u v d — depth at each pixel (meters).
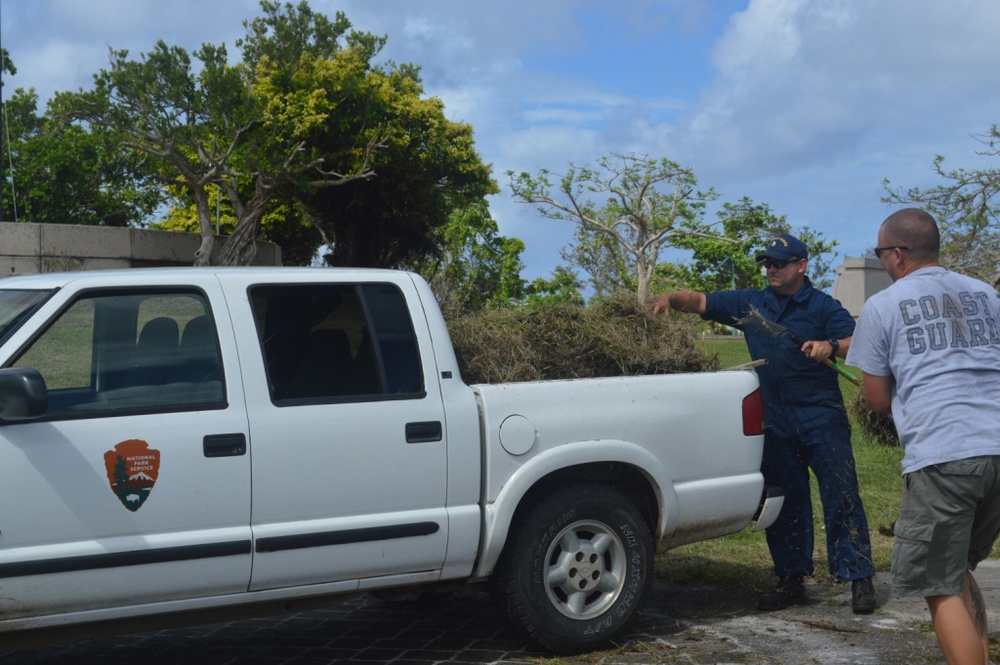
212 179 32.75
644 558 5.38
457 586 5.18
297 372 4.78
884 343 4.19
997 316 4.15
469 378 5.44
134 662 5.27
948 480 3.94
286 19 35.41
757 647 5.28
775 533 6.15
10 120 42.88
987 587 6.41
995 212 10.92
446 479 4.96
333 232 44.78
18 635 4.23
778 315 6.16
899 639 5.37
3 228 26.05
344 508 4.73
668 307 6.22
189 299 4.68
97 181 43.06
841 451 5.99
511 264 41.97
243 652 5.39
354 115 37.25
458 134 40.56
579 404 5.28
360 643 5.51
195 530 4.43
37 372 4.12
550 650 5.20
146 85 30.31
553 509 5.18
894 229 4.31
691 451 5.56
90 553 4.22
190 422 4.46
